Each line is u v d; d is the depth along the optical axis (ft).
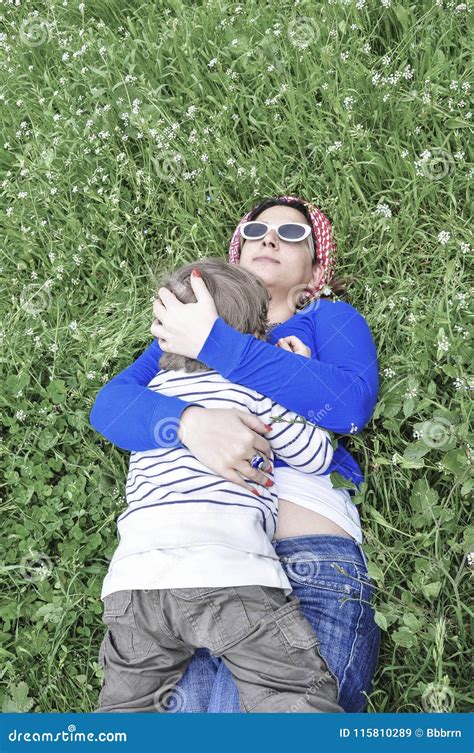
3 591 8.11
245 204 9.79
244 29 10.80
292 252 8.46
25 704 7.18
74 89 11.52
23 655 7.57
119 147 10.85
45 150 10.65
